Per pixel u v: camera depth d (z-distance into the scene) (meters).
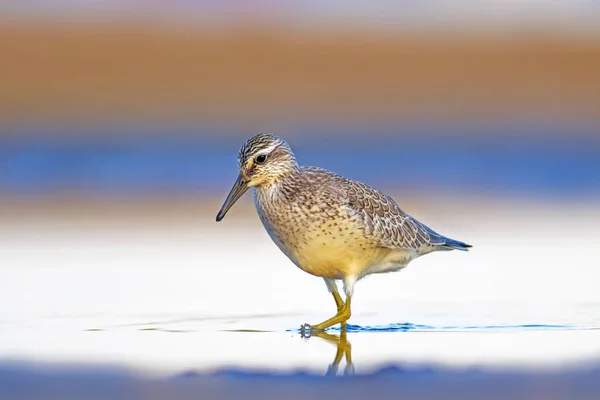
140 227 18.98
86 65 29.73
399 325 12.41
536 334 11.76
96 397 9.16
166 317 12.72
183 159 24.62
